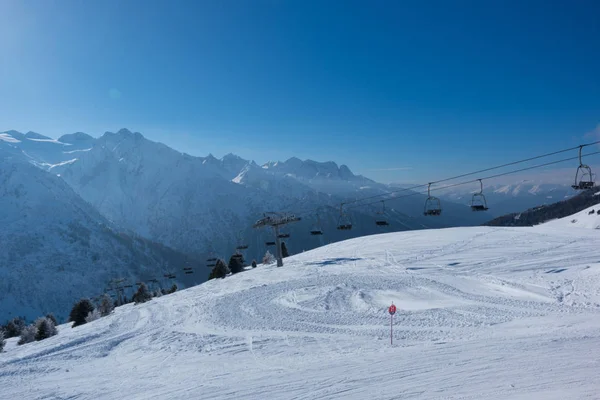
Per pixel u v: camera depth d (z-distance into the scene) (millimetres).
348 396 10266
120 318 32688
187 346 20547
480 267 37219
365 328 20453
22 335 40062
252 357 16938
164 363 17578
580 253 38812
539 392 8922
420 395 9680
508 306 22203
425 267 40188
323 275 41188
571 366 10477
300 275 43156
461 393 9453
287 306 28391
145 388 13594
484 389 9516
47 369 18469
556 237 49844
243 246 70312
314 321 23281
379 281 34688
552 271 31000
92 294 188625
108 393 13516
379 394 10117
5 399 14172
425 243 55875
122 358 19703
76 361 19891
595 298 21656
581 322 16656
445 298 26422
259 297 32719
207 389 12453
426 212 27531
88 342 24266
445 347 14297
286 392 11211
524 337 14562
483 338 15414
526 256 40125
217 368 15555
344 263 48719
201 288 47031
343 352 16031
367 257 50938
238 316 26672
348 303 27797
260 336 20938
